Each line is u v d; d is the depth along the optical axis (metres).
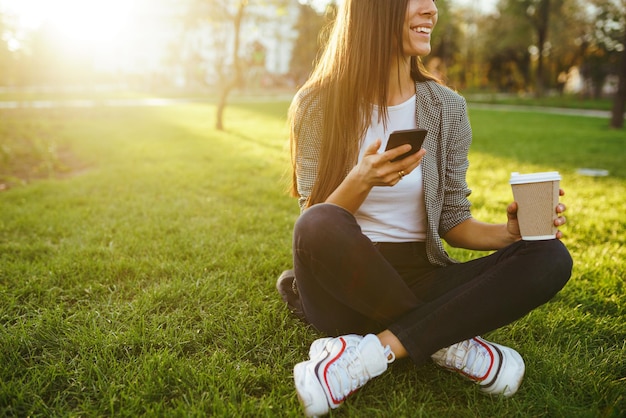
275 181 4.94
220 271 2.54
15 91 23.52
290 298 1.97
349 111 1.62
